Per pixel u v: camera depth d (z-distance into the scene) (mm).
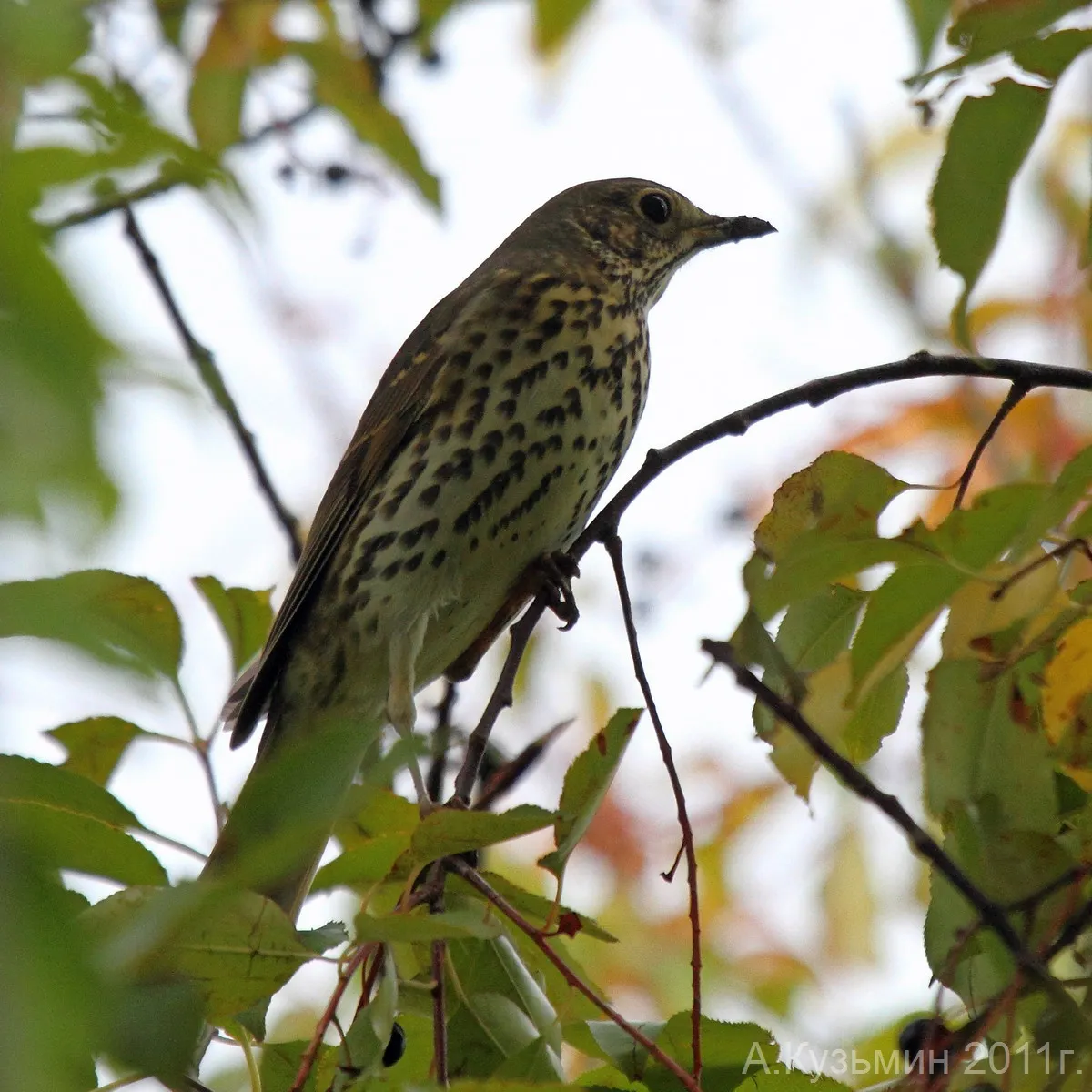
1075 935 6559
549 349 11008
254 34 9852
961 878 6309
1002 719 7008
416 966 6980
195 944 5520
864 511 6273
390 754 4508
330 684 11172
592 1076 6641
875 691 7125
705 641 6578
